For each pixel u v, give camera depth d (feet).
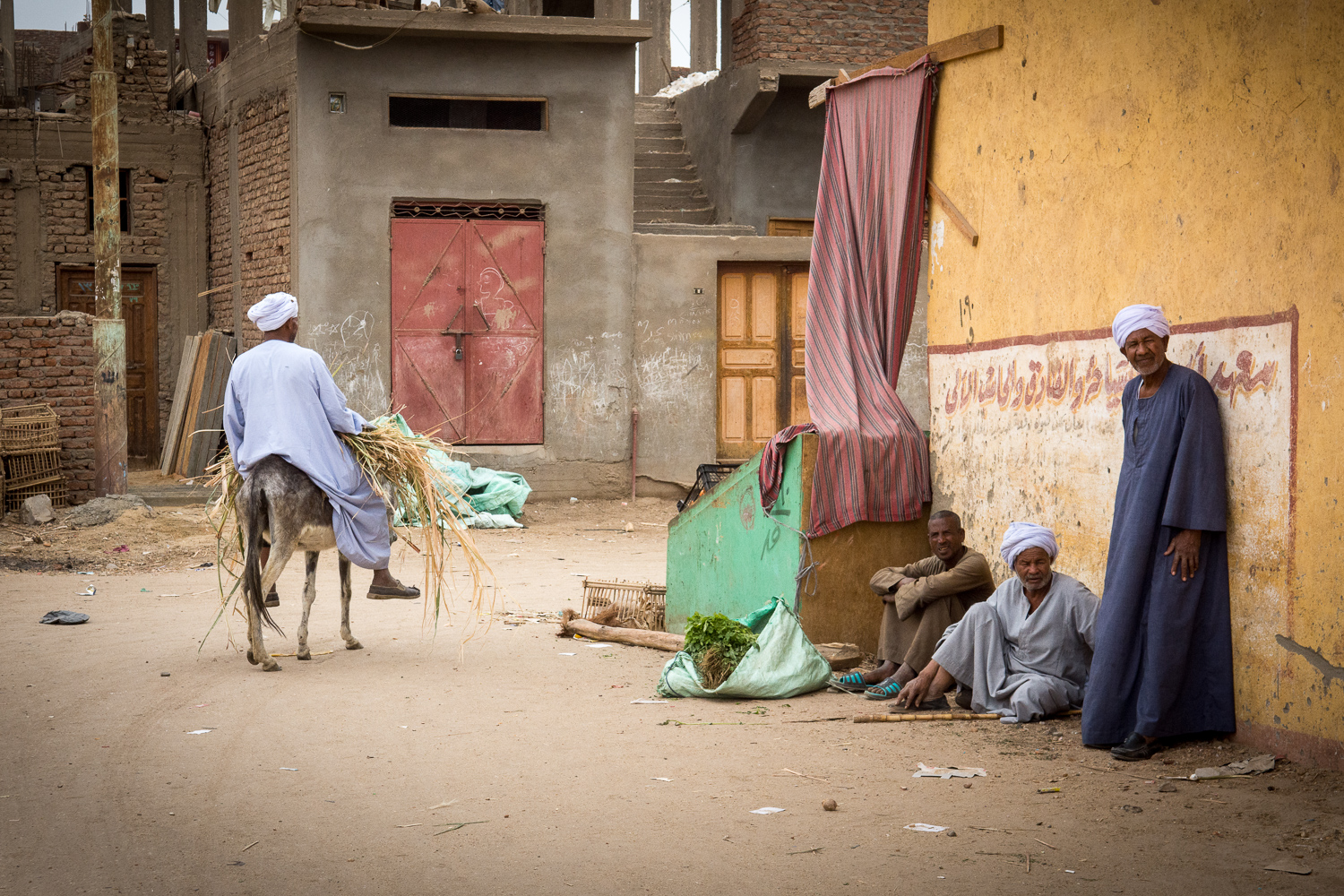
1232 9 16.70
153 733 18.34
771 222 57.57
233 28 55.21
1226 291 16.83
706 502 27.02
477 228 48.26
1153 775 15.80
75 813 14.67
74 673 22.56
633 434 50.26
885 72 25.16
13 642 25.43
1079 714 19.16
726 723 18.92
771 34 54.34
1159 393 17.03
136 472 55.42
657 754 17.06
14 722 18.98
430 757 16.99
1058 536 20.47
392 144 47.19
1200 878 12.22
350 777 16.07
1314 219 15.35
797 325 52.60
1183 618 16.65
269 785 15.74
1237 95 16.62
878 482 23.72
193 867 12.88
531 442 49.32
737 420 52.19
